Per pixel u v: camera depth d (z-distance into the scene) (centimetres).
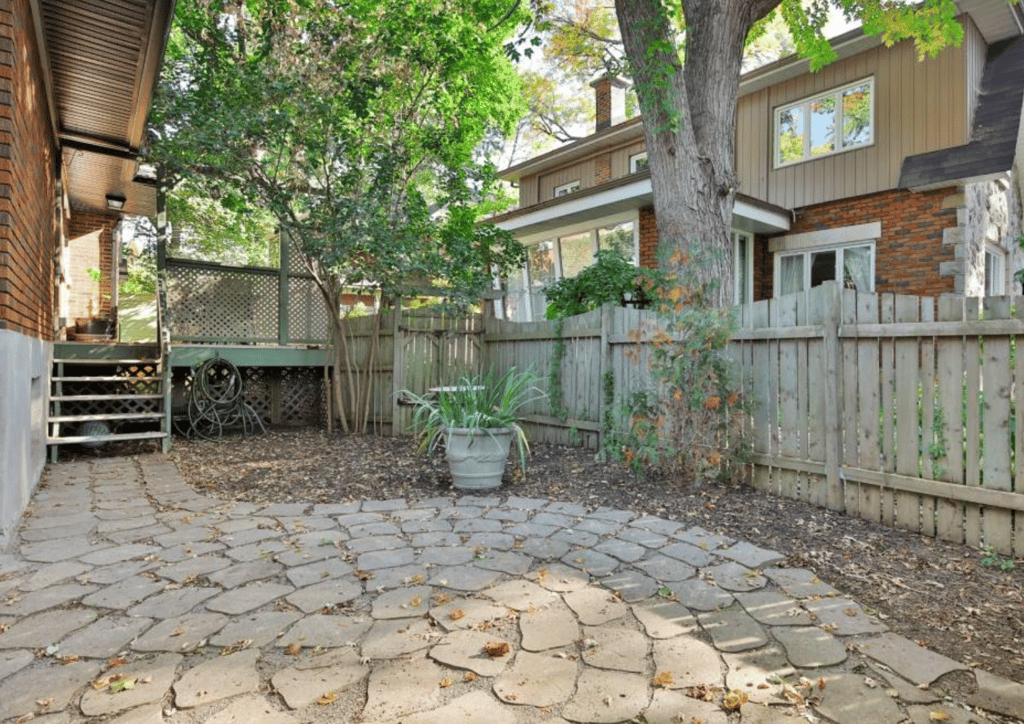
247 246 977
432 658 216
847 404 401
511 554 324
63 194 797
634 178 969
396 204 806
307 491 474
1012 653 219
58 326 795
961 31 782
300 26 770
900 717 182
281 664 213
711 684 199
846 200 1028
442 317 798
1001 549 321
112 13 448
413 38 809
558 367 691
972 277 914
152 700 191
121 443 712
